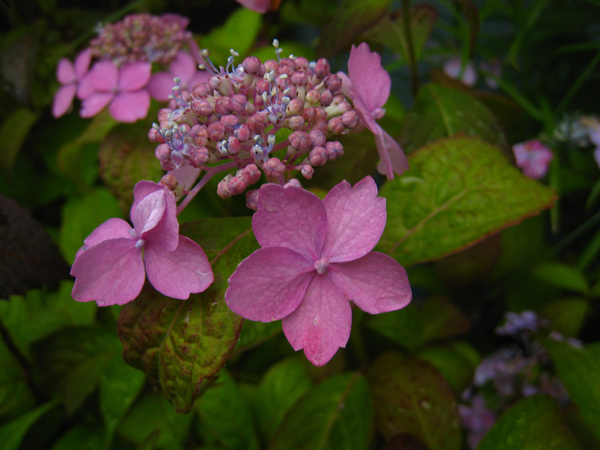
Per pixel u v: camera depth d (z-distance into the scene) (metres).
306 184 0.20
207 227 0.13
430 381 0.18
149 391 0.20
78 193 0.26
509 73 0.33
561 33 0.30
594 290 0.25
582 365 0.17
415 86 0.24
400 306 0.12
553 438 0.15
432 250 0.16
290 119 0.12
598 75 0.31
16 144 0.25
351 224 0.12
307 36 0.39
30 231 0.16
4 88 0.24
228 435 0.18
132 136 0.21
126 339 0.13
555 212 0.26
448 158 0.17
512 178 0.16
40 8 0.28
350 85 0.14
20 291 0.15
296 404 0.18
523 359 0.25
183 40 0.22
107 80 0.21
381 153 0.14
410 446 0.16
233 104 0.12
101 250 0.12
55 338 0.20
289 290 0.12
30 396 0.20
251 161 0.13
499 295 0.31
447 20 0.35
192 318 0.12
